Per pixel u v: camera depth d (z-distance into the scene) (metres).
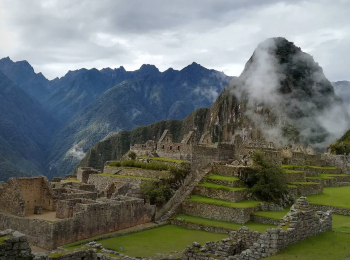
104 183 69.69
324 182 88.44
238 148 80.75
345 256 25.12
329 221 32.62
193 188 62.94
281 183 62.94
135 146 94.31
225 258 27.34
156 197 59.25
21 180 53.41
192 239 46.12
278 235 26.42
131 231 49.84
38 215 51.16
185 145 74.00
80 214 44.94
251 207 55.53
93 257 29.91
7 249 19.98
